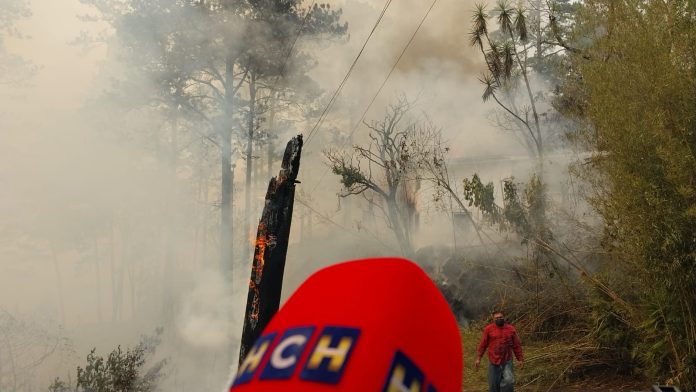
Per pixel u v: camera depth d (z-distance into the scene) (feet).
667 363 29.32
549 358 35.29
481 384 35.55
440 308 2.08
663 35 27.43
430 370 1.92
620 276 33.30
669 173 25.79
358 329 1.88
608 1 30.25
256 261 16.06
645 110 27.04
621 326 32.09
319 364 1.81
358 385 1.77
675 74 26.43
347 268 2.07
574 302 37.55
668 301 27.63
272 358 1.89
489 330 30.71
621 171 27.53
